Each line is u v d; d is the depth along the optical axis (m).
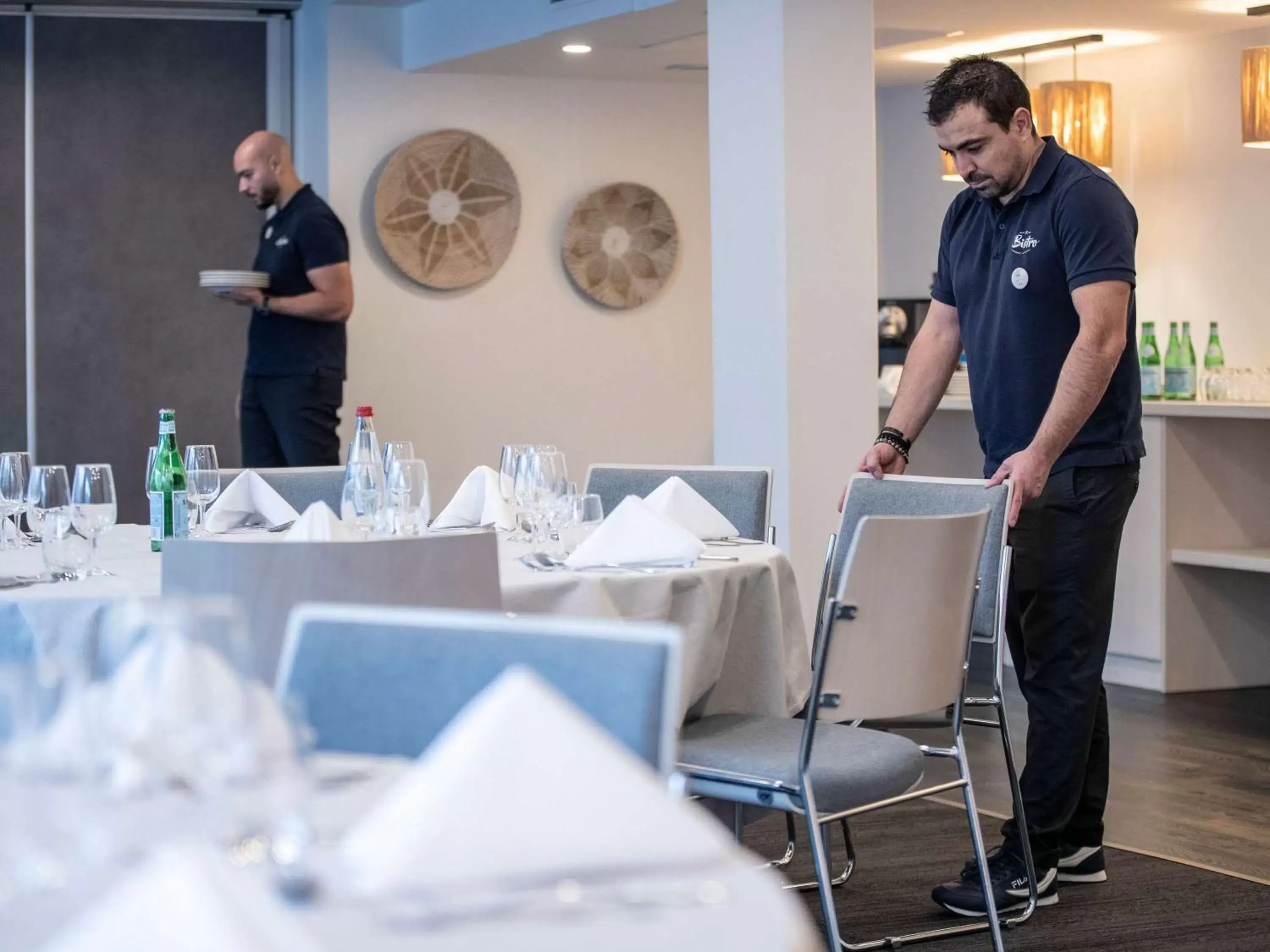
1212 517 5.32
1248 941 2.95
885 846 3.61
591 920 0.88
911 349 3.44
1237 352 6.16
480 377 6.73
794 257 4.72
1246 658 5.38
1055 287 3.07
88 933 0.73
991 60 3.09
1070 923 3.06
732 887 0.93
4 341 6.57
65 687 0.96
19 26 6.53
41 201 6.57
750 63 4.78
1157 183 6.42
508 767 0.95
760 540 3.48
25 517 4.98
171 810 0.95
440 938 0.86
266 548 2.19
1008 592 3.15
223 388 6.76
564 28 5.67
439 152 6.53
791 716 2.97
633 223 6.90
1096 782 3.27
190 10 6.60
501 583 2.44
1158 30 6.02
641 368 7.02
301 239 5.54
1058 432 2.94
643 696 1.32
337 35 6.41
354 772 1.26
